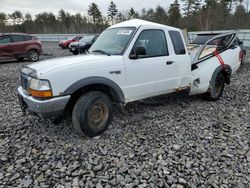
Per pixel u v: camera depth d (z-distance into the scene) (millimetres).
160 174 2854
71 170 2936
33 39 13727
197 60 5383
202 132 4000
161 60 4383
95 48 4434
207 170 2939
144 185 2664
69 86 3359
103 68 3652
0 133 3947
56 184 2689
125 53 3934
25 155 3268
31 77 3406
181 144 3568
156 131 4004
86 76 3494
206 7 42844
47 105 3234
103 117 3799
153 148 3445
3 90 6914
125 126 4184
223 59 5773
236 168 2986
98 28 60500
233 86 7371
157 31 4383
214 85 5609
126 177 2803
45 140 3676
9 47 12570
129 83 4008
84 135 3691
